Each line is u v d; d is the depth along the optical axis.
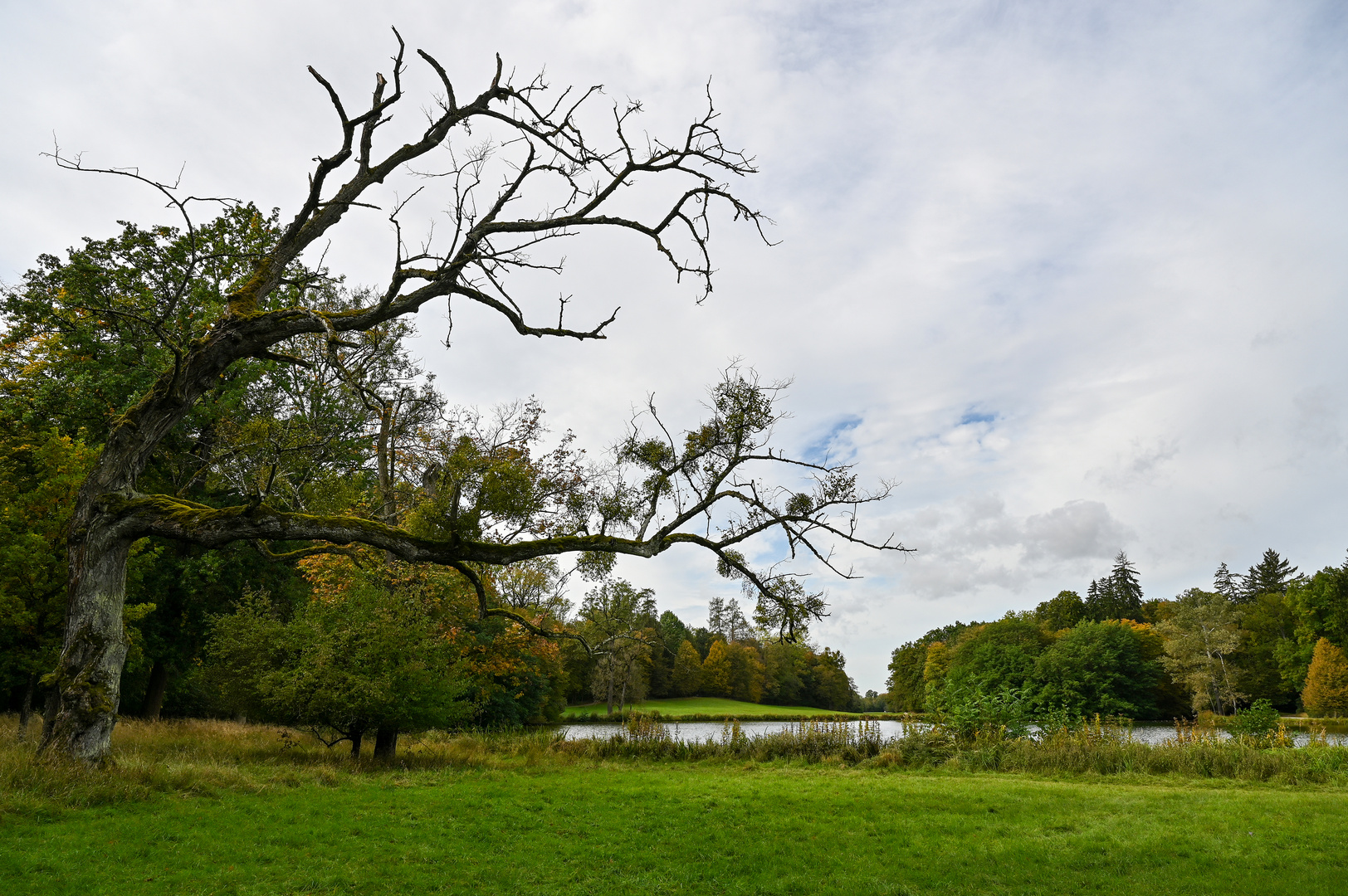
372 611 16.59
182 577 24.06
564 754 20.59
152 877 6.88
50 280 21.06
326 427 20.45
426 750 19.19
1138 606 96.31
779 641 12.76
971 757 19.61
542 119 11.94
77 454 16.17
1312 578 60.16
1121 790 14.61
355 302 20.02
